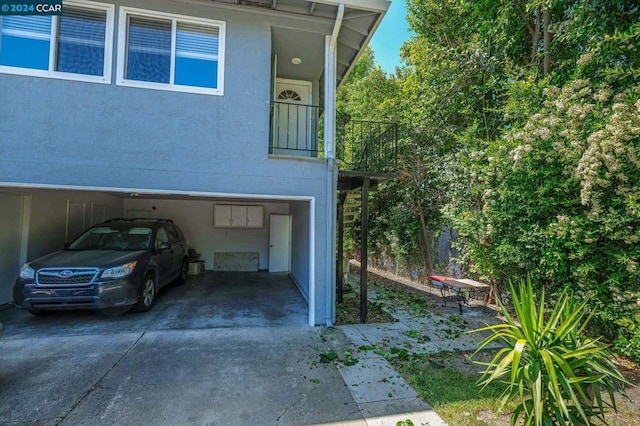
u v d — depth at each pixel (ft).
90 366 12.49
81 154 15.90
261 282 30.60
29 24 15.88
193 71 17.46
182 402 10.18
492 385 11.37
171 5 17.21
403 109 34.19
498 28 22.20
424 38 30.09
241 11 17.95
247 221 37.11
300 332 16.85
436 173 28.12
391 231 35.06
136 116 16.56
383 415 9.68
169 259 24.32
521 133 15.90
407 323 18.80
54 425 8.95
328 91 19.16
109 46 16.48
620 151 12.26
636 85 13.71
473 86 23.84
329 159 18.69
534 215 16.48
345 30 19.93
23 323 17.51
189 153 17.07
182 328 17.15
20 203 21.17
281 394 10.77
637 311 12.57
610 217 13.02
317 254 18.26
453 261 25.13
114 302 17.34
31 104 15.58
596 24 15.19
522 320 8.89
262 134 17.97
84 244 21.11
